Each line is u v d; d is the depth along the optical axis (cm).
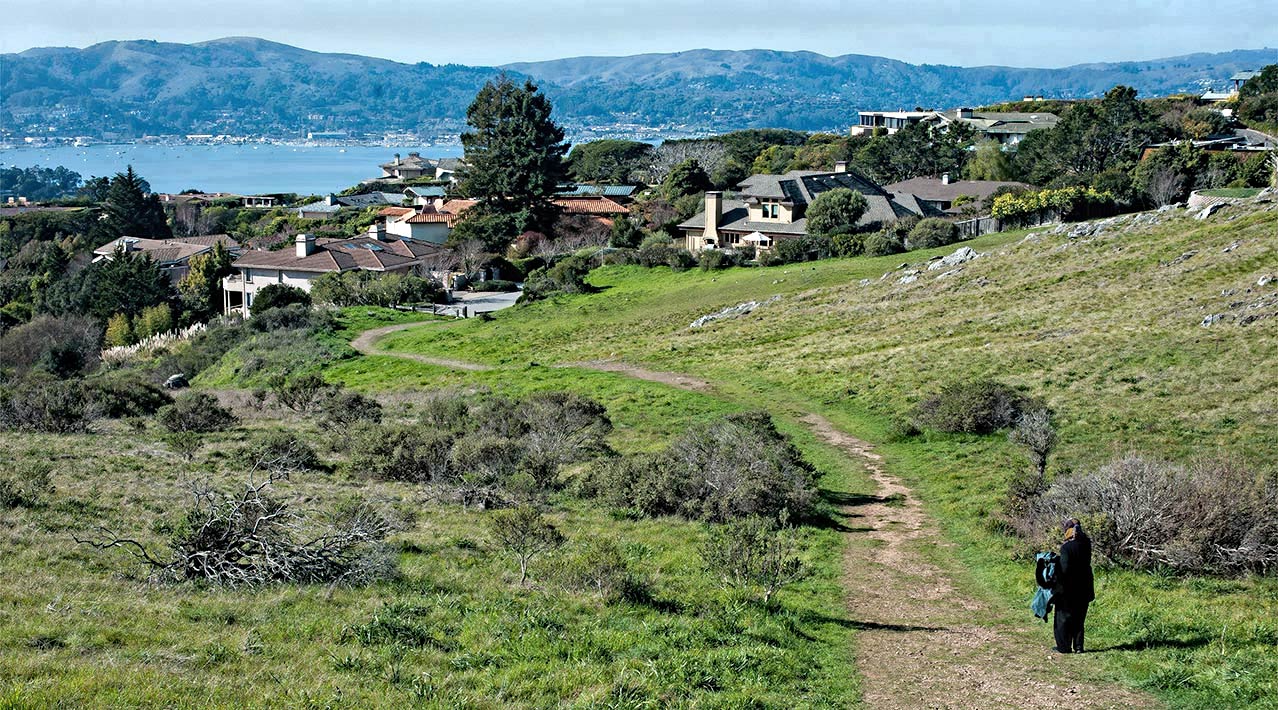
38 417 3738
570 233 12144
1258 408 3141
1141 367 3819
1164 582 1906
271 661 1284
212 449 3338
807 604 1841
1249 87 16038
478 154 12569
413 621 1491
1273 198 6359
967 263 6762
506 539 1862
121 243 12275
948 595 1936
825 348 5234
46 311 10162
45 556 1759
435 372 5719
